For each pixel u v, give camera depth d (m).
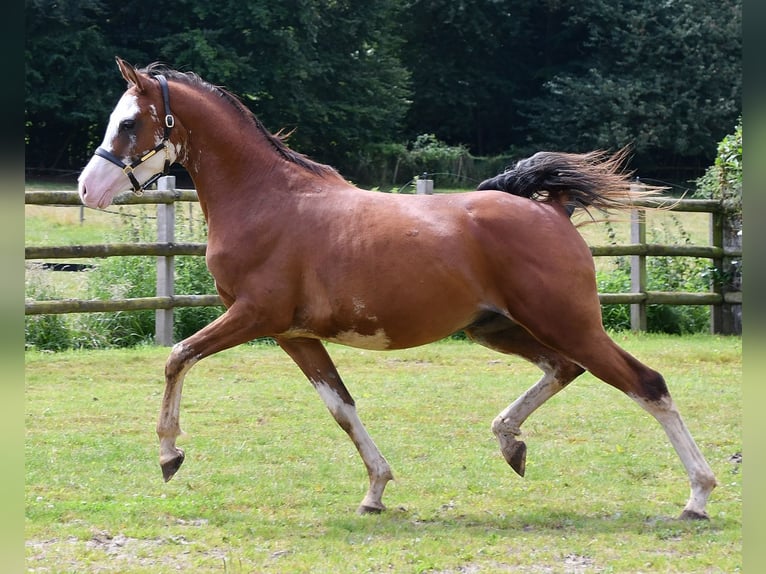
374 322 6.97
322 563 6.02
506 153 51.16
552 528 6.79
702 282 16.62
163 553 6.22
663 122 48.28
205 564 6.01
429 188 15.25
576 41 53.47
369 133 46.41
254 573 5.82
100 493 7.55
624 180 7.43
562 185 7.30
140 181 7.35
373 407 10.56
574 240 7.07
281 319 7.08
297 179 7.29
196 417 10.09
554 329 6.94
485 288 7.04
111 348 14.02
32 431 9.41
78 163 45.31
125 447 8.89
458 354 13.91
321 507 7.34
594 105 48.16
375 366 13.00
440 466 8.45
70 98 41.06
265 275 7.05
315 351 7.38
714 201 16.23
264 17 40.31
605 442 9.24
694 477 6.88
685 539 6.46
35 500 7.30
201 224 15.20
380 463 7.24
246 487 7.79
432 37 54.25
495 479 8.06
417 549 6.29
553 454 8.79
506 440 7.63
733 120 48.34
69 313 13.07
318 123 45.28
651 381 6.90
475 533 6.66
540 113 52.28
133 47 43.69
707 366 13.05
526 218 7.03
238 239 7.13
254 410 10.41
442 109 54.75
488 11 53.00
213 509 7.21
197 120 7.34
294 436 9.41
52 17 39.88
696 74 48.19
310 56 43.72
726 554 6.14
